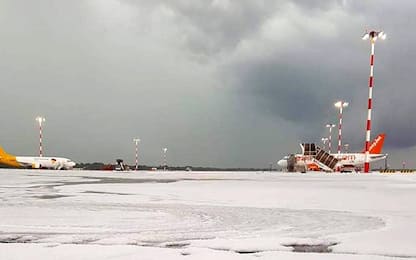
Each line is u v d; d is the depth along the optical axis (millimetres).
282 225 11242
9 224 11281
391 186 29188
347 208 15297
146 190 26016
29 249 7707
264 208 15445
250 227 10867
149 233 9859
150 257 7055
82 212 14102
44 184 33438
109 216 13031
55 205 16438
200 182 37844
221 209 15070
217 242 8625
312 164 95500
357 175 56906
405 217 12586
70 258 7000
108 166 134750
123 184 33844
